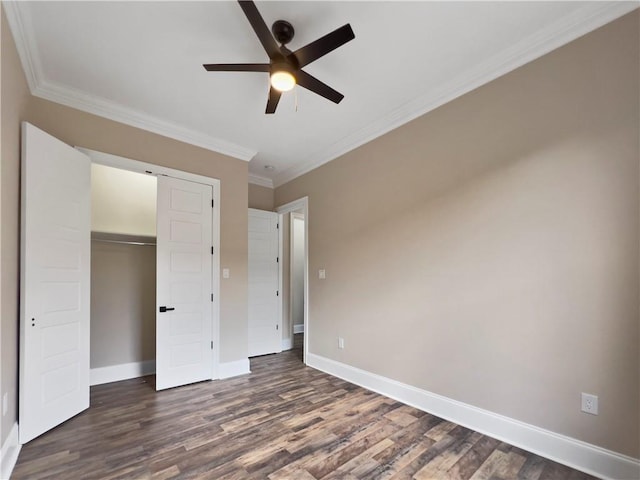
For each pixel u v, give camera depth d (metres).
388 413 2.69
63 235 2.51
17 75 2.11
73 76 2.53
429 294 2.78
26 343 2.18
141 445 2.18
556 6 1.90
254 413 2.69
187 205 3.49
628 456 1.75
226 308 3.73
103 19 1.96
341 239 3.77
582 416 1.91
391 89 2.73
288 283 5.26
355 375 3.46
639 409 1.73
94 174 3.66
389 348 3.11
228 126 3.39
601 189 1.89
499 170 2.35
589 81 1.95
